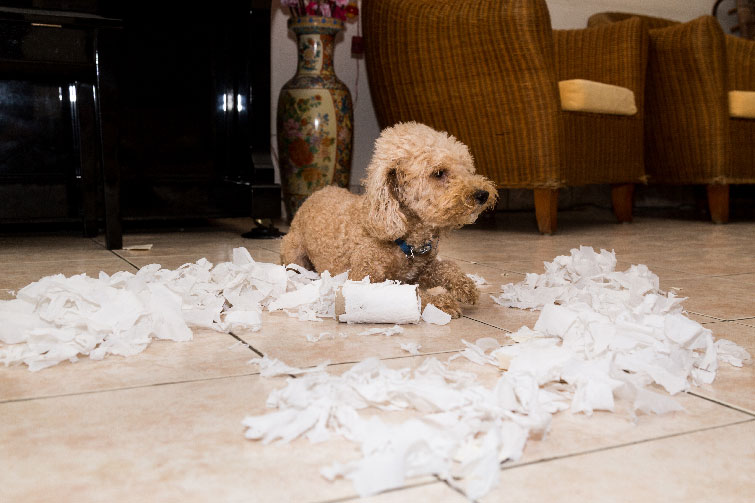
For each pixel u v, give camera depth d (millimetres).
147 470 759
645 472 780
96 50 2439
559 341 1313
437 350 1279
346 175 3666
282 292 1661
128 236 3199
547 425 876
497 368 1160
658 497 723
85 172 3012
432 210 1570
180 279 1675
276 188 3100
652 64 4152
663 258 2584
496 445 792
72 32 2393
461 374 1066
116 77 2504
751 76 4684
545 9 3129
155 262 2330
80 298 1342
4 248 2693
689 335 1148
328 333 1376
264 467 771
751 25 5414
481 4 3205
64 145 3094
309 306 1585
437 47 3391
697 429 911
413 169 1567
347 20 3977
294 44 4016
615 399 1023
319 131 3521
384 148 1598
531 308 1660
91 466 767
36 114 3027
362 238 1646
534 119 3195
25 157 3033
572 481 755
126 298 1340
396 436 806
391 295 1459
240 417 920
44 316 1290
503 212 4777
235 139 3373
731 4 5652
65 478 738
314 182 3578
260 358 1176
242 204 3197
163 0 3166
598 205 5172
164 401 979
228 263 1771
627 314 1301
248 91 3162
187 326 1371
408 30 3475
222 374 1110
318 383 991
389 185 1576
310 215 1853
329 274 1663
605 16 4406
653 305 1409
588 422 931
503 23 3137
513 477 761
